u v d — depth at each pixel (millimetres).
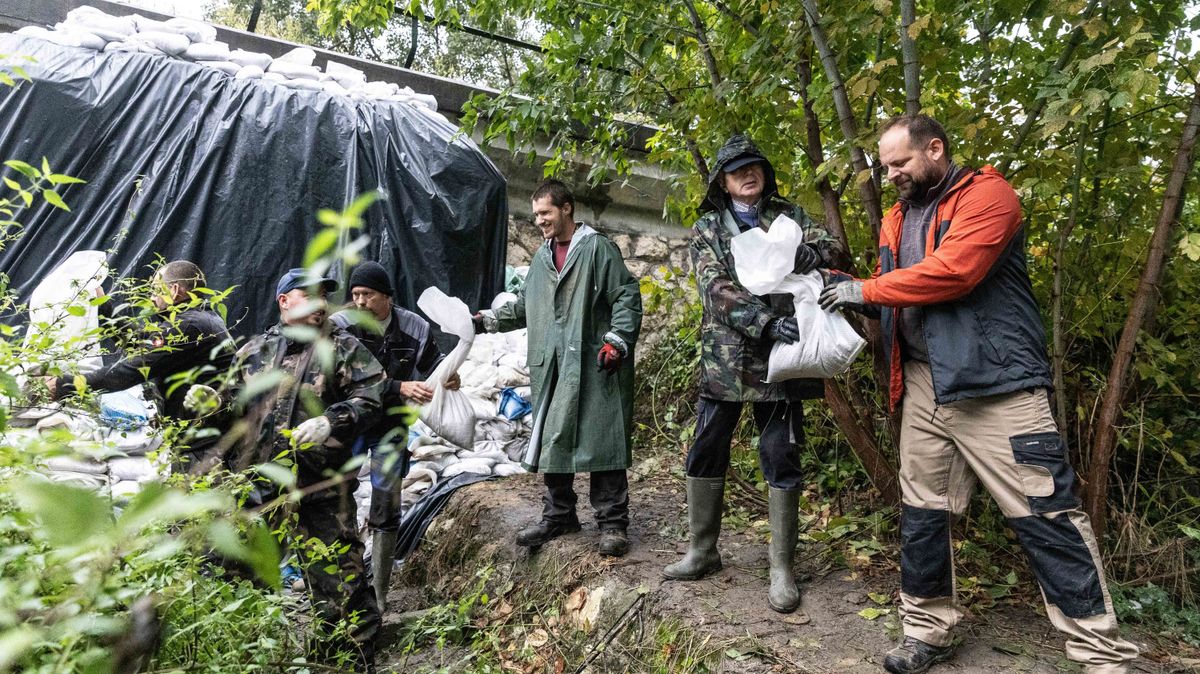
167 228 4508
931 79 3285
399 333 3734
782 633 2812
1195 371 3518
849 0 3219
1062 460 2396
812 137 3512
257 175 4773
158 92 4711
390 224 5047
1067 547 2359
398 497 3758
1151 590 3064
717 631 2848
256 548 757
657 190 6891
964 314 2477
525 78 4133
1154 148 3273
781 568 3043
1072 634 2379
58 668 899
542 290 3826
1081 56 3051
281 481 1083
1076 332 3510
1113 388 3090
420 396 3383
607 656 3078
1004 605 3053
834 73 3197
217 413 2676
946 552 2600
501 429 5133
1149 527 3354
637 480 4910
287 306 2812
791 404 3033
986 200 2430
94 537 642
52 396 2162
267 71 5531
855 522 3688
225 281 4629
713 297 3014
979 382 2422
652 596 3162
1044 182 2943
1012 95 3240
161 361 2809
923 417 2627
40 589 1090
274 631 2203
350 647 2846
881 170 3543
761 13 3682
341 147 5043
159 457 2035
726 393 3041
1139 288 3061
